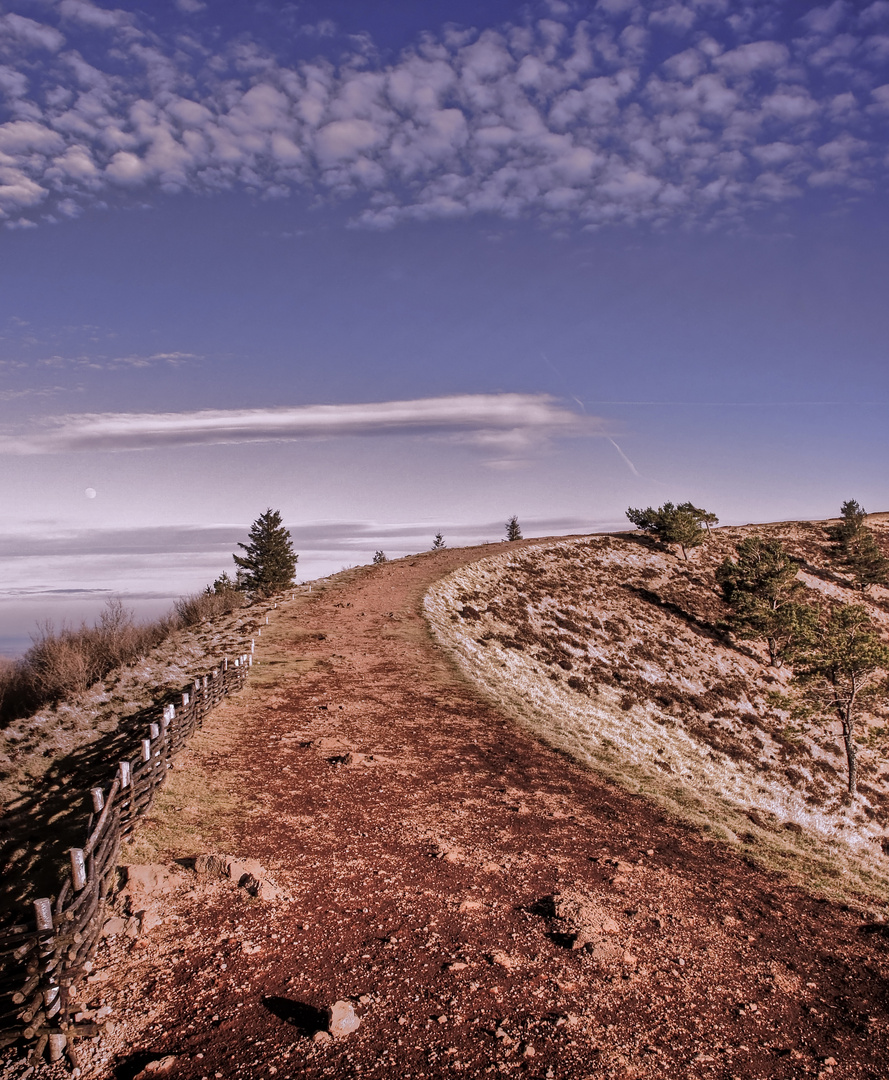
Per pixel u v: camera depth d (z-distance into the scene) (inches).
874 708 1726.1
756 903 415.2
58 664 938.7
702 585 2640.3
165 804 453.1
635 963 310.3
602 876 418.6
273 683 888.3
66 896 267.0
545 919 344.8
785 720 1764.3
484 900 360.2
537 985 281.7
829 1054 261.6
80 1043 225.8
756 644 2236.7
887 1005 307.0
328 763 589.0
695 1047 253.8
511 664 1316.4
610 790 633.0
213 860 353.7
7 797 515.2
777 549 2353.6
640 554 2888.8
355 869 384.5
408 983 273.7
